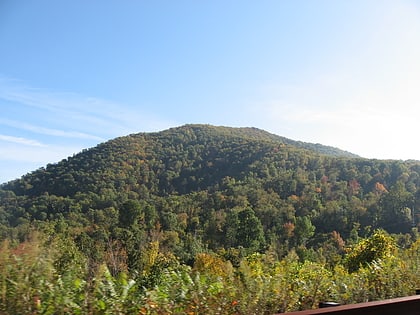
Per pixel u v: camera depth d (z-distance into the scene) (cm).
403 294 591
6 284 350
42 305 350
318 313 227
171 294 427
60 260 423
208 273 511
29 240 394
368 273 626
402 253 797
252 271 540
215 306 429
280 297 497
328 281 587
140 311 385
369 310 249
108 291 391
